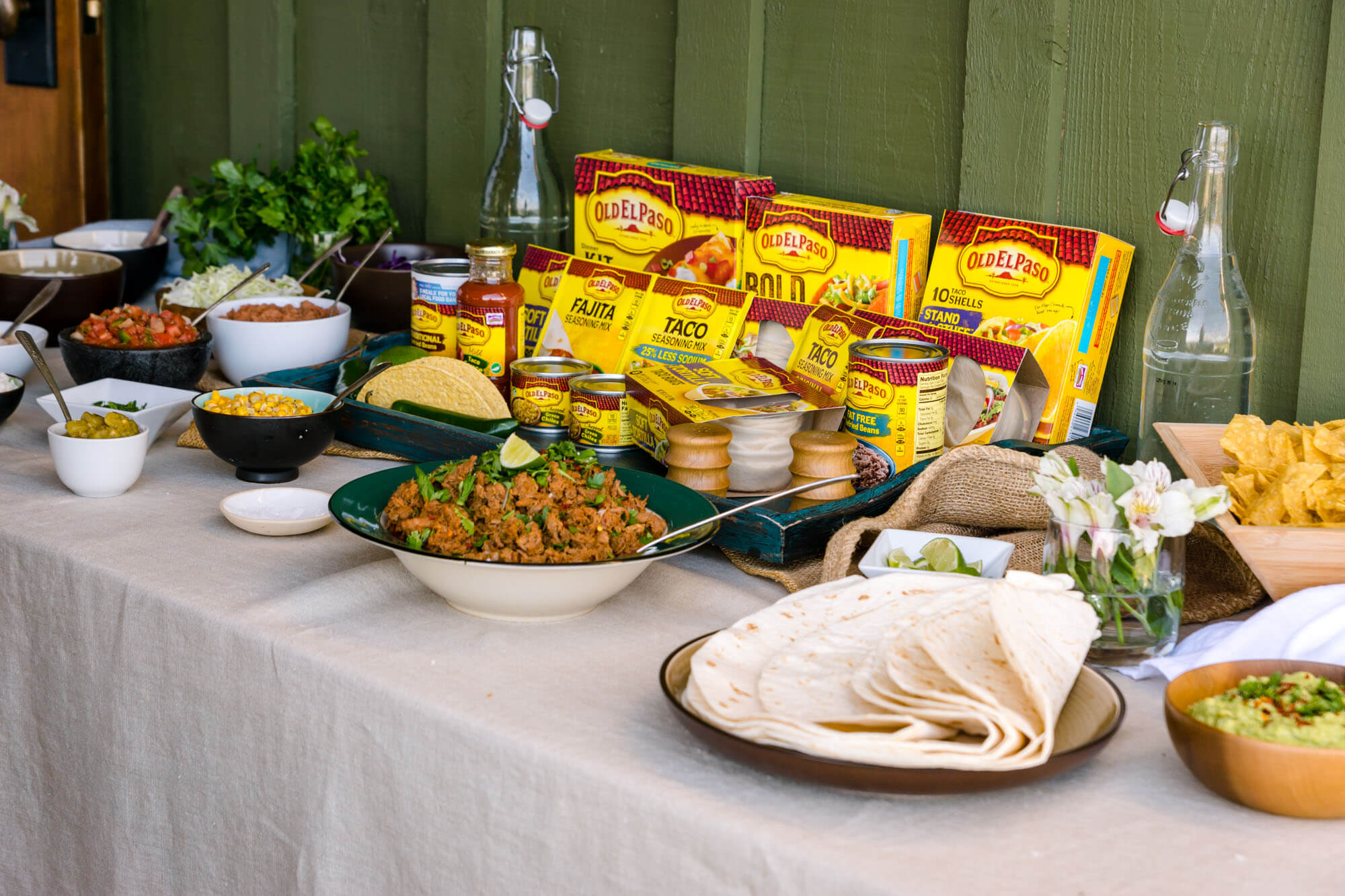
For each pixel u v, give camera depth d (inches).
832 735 35.4
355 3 101.8
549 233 85.1
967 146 69.5
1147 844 35.4
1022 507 56.2
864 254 68.7
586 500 50.6
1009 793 38.1
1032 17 65.7
